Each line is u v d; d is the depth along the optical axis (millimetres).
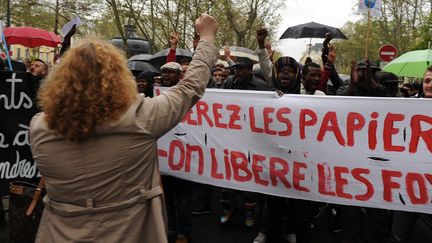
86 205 1795
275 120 3639
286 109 3598
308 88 4602
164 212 1965
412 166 3283
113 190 1798
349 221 3957
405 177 3305
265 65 5125
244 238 4516
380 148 3355
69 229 1818
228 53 6746
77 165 1772
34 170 3988
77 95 1702
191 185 4078
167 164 4035
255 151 3727
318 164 3537
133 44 17516
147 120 1809
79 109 1704
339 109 3449
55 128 1738
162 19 20328
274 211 3959
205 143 3887
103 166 1770
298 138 3580
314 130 3531
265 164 3701
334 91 6031
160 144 4047
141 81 4789
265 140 3688
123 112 1767
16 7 25703
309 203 3846
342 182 3475
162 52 9516
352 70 4219
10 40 11648
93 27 24578
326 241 4539
